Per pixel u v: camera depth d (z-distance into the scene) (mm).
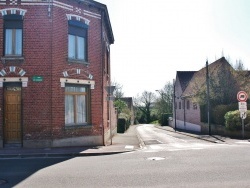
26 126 15523
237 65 30312
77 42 17266
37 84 15633
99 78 18188
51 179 8461
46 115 15617
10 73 15578
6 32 15852
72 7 16828
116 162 11188
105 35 21031
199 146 16672
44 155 13430
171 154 13141
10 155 13242
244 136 21266
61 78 16078
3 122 15477
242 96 20078
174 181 7953
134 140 21391
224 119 24984
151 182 7891
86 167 10250
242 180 7895
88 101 17609
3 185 7812
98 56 18203
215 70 29047
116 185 7629
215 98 27781
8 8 15711
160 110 73438
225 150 13930
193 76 42625
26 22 15773
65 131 16141
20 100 15734
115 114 31250
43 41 15773
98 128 17766
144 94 91062
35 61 15695
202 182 7773
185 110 41469
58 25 16125
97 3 17750
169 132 35375
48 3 15891
